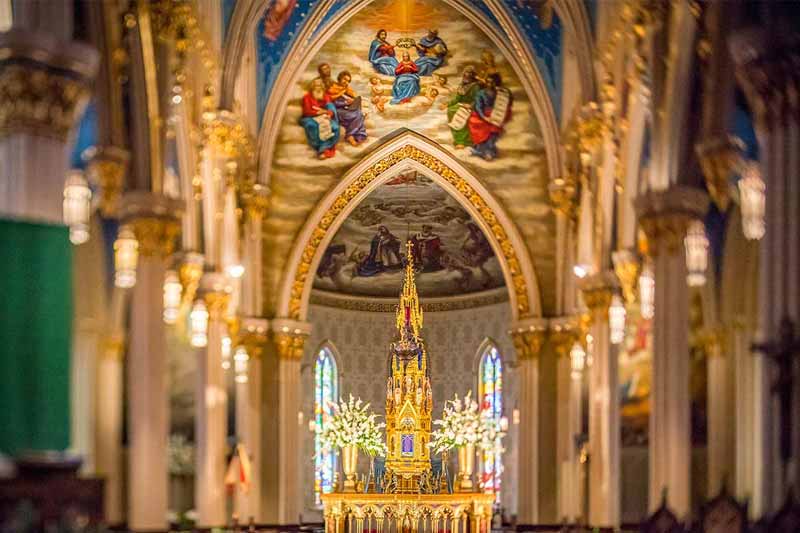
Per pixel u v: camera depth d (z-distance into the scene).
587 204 32.34
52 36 15.81
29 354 14.53
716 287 29.27
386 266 47.41
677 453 22.42
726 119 20.25
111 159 20.61
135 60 21.77
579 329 33.94
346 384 47.00
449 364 47.44
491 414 46.03
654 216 22.59
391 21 36.50
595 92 29.50
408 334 40.50
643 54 23.36
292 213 37.94
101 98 20.62
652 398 22.83
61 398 14.67
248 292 36.44
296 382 37.62
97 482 14.41
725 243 29.08
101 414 25.72
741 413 28.67
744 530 16.91
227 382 33.59
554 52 35.38
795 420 15.66
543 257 37.91
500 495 45.12
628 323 30.28
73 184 19.94
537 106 36.38
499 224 38.22
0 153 15.77
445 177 38.62
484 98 37.72
